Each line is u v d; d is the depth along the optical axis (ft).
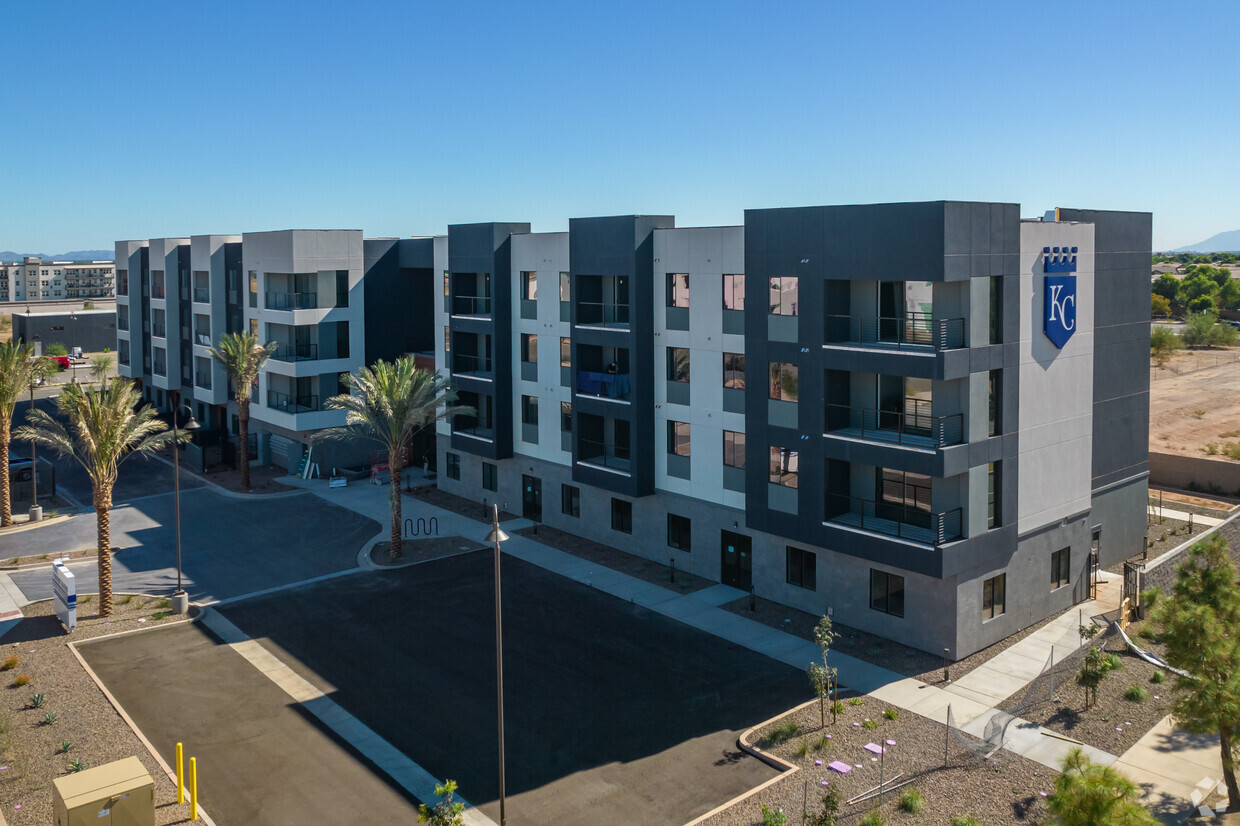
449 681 96.73
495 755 81.76
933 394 99.30
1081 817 55.47
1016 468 103.19
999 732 78.69
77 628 112.27
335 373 189.16
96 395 113.60
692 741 83.71
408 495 174.81
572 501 147.43
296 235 181.27
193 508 167.12
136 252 252.01
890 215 95.09
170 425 228.84
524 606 117.80
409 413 135.85
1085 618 110.73
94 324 398.42
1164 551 131.64
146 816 68.80
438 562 135.85
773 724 85.87
